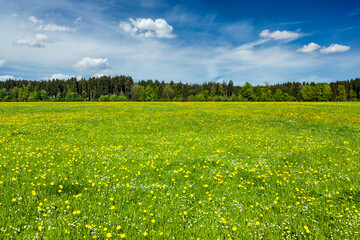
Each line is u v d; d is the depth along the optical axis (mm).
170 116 30328
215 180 7488
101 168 8484
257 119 26828
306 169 8492
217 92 156500
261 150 11891
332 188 6598
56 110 38406
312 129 19703
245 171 8312
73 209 5129
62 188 6270
